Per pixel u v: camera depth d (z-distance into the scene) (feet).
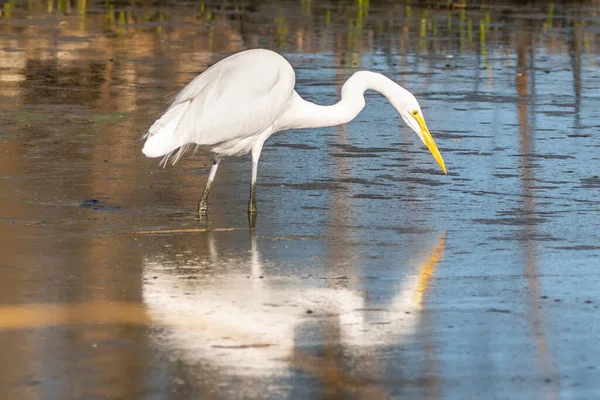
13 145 57.36
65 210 44.91
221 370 28.43
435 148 47.09
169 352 29.55
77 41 99.55
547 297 34.58
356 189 49.57
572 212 45.91
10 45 95.55
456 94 77.51
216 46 98.78
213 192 48.73
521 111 71.15
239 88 43.93
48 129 61.87
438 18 122.72
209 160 54.90
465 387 27.50
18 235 41.01
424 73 86.74
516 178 52.13
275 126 46.03
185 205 46.37
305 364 28.86
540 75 86.48
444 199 47.93
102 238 40.88
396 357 29.43
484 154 57.57
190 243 40.52
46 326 31.42
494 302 34.06
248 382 27.63
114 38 102.47
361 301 34.04
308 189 49.49
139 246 39.96
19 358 29.01
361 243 40.78
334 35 107.65
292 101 46.16
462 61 93.40
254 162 45.32
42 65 85.61
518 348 30.14
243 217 44.57
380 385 27.58
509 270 37.47
